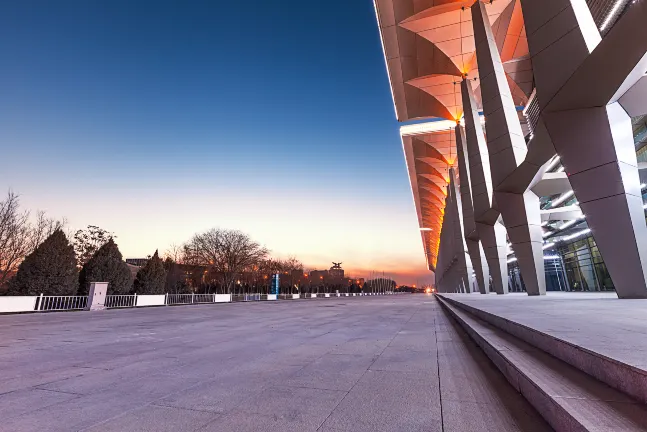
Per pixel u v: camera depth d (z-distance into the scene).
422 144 41.44
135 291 31.47
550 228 28.00
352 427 2.77
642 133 17.23
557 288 32.16
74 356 5.93
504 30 23.66
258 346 6.91
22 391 3.85
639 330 4.38
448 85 29.11
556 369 3.46
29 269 22.16
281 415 3.05
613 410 2.31
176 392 3.78
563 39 10.95
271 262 67.81
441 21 23.27
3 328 10.55
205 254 50.97
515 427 2.69
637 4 8.19
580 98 10.23
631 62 8.69
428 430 2.67
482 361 5.08
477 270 29.58
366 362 5.21
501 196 17.81
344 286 122.25
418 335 8.16
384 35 25.41
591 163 10.15
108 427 2.82
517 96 27.62
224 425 2.85
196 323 12.20
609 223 9.81
